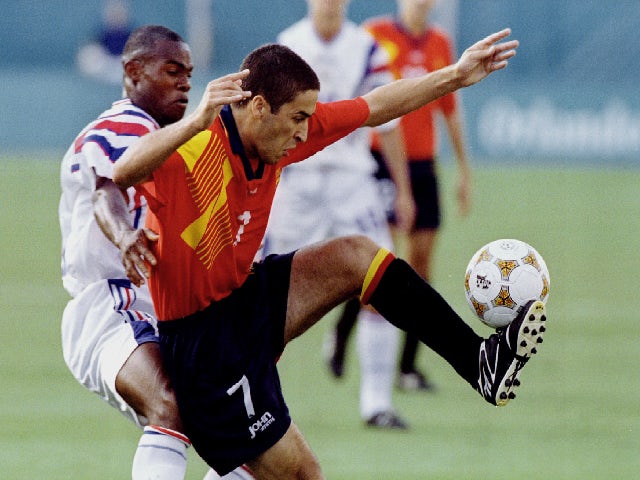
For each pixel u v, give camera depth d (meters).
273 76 16.42
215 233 16.91
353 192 30.52
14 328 41.28
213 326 17.23
